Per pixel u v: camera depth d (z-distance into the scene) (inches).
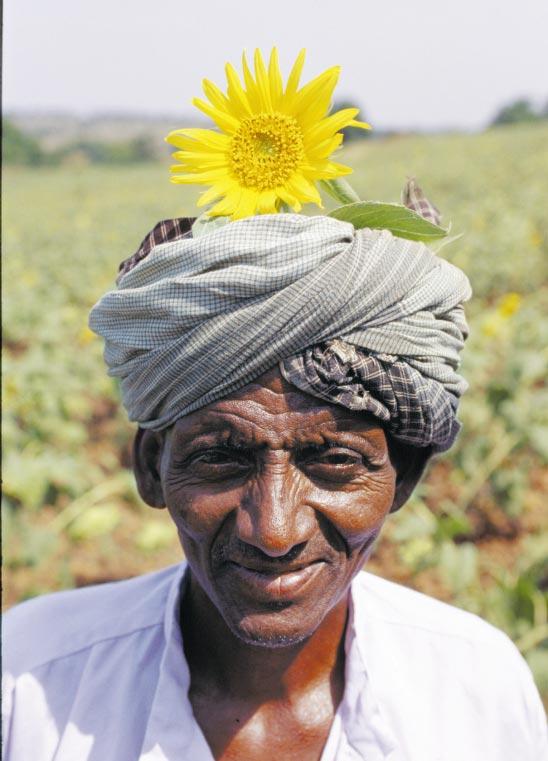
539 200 675.4
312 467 46.2
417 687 59.7
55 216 887.7
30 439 230.5
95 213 895.1
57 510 217.9
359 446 46.2
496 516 215.5
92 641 61.2
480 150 1165.1
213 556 47.8
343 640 57.5
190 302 44.6
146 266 47.2
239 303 44.2
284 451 45.3
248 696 55.0
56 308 378.3
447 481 220.7
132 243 666.2
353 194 51.7
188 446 46.8
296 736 55.1
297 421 44.8
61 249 619.5
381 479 48.1
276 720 55.1
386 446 47.9
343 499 46.6
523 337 263.0
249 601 46.9
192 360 45.1
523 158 1005.2
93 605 64.5
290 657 54.1
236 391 45.3
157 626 60.2
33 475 188.2
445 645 61.4
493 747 59.3
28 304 357.7
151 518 218.4
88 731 57.5
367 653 59.5
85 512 198.2
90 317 51.5
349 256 44.7
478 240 455.5
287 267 43.7
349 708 55.2
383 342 45.3
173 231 50.6
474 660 61.1
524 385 227.6
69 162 1814.7
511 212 611.2
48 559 198.7
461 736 58.7
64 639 62.3
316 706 55.7
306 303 43.5
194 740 54.1
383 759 55.1
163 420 48.4
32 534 187.2
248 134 47.8
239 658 54.1
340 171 47.7
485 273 409.1
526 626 144.3
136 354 48.4
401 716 57.9
